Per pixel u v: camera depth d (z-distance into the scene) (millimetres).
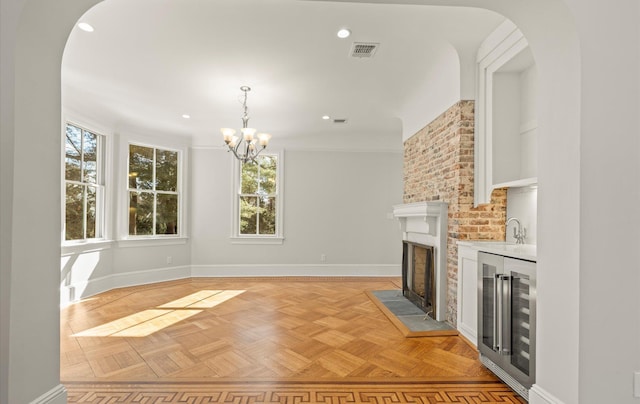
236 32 2783
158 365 2512
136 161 5523
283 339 3053
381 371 2436
